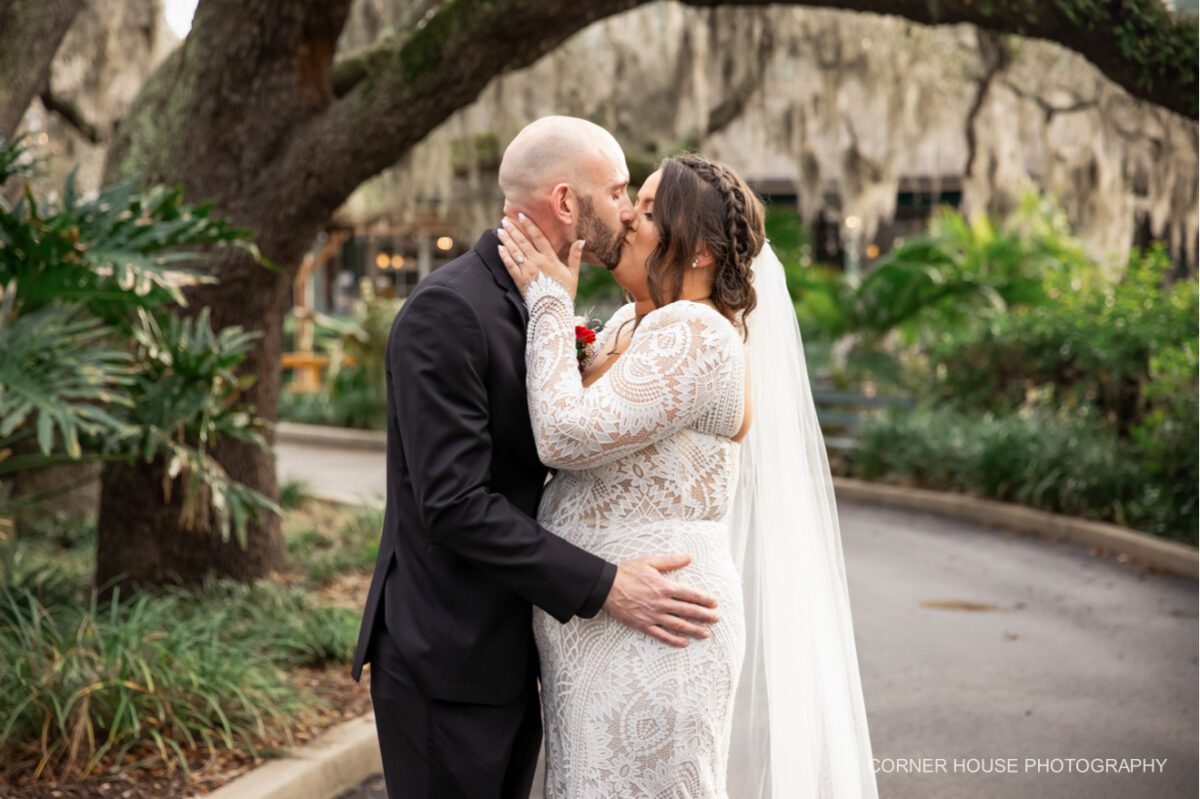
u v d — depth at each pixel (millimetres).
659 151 13664
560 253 2695
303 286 21438
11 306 4430
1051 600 7105
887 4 5879
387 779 2705
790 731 3023
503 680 2617
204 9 6113
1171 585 7418
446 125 13086
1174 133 12086
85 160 13500
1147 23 5652
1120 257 13422
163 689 4246
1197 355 8703
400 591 2641
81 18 11688
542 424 2500
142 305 4805
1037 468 9719
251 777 3900
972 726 4867
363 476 12734
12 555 5984
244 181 6152
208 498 5305
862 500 11438
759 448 3061
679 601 2543
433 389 2475
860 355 13023
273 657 5000
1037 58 13070
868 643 6188
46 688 4062
